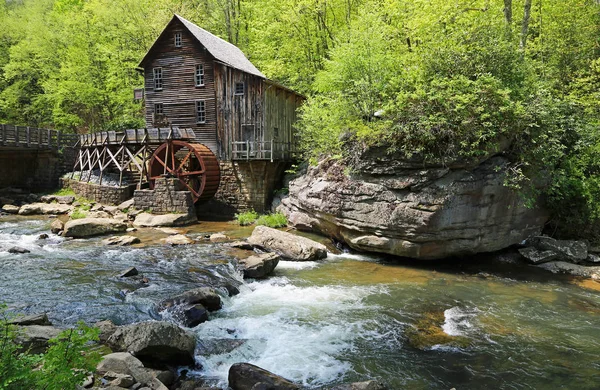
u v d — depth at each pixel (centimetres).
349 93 1329
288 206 1562
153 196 1697
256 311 758
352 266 1083
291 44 2370
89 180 2017
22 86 2984
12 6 3988
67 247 1146
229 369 515
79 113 3080
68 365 312
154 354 527
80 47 2700
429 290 905
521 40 1335
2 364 283
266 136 1852
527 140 1057
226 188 1878
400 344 641
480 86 1013
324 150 1383
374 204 1107
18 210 1817
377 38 1400
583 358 604
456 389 520
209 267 962
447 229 1029
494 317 756
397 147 1062
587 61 1472
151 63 2017
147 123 2042
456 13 1420
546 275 1030
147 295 770
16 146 2111
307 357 591
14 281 829
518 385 531
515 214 1127
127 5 2655
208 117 1923
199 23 2759
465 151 996
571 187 1130
